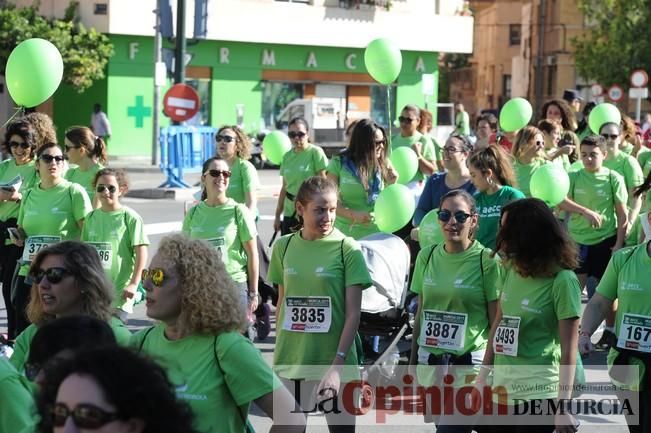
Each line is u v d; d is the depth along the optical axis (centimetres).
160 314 469
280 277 680
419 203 977
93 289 523
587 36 6097
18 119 1002
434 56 4650
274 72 4203
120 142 3816
